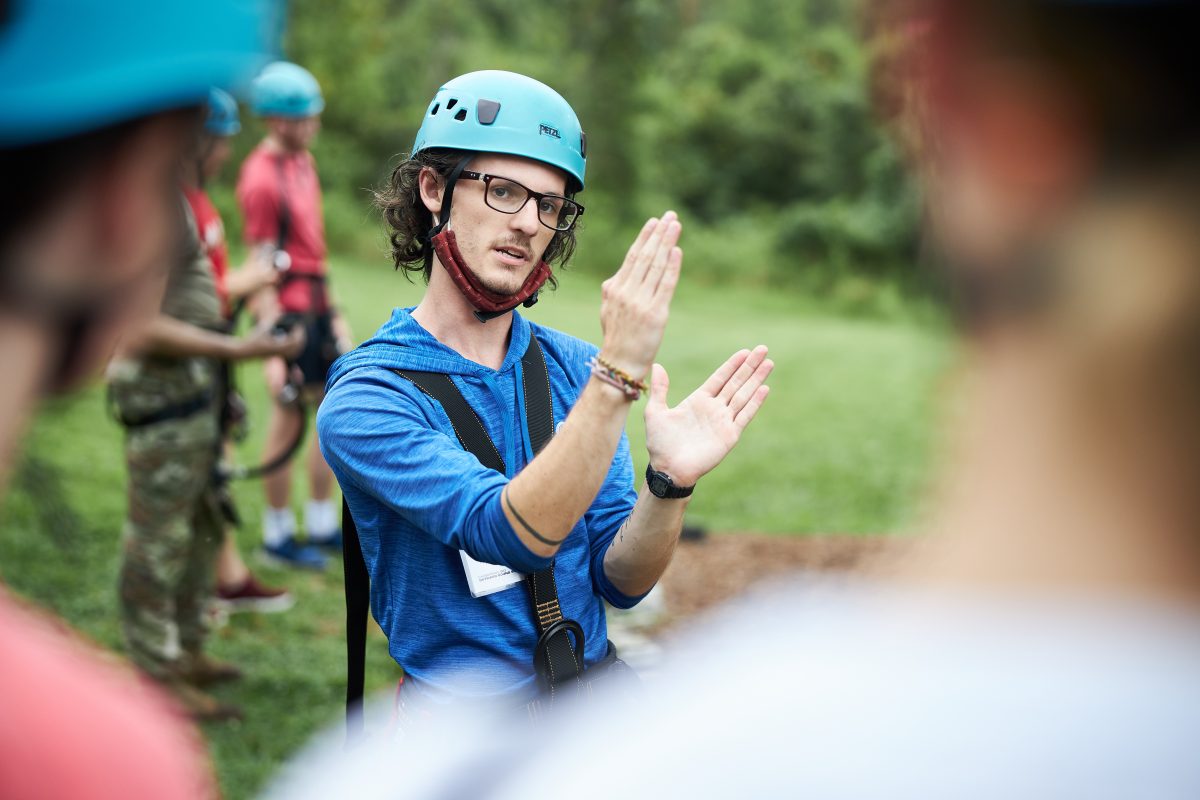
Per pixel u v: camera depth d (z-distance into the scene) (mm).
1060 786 402
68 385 570
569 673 2049
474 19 30922
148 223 537
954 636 428
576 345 2398
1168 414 403
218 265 4535
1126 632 406
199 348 3893
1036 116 403
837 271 27172
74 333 549
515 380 2205
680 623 5297
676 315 18703
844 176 30859
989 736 413
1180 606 405
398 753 581
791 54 34344
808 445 9523
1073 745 404
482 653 2068
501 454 2154
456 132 2154
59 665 593
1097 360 408
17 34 460
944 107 419
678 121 32250
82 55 468
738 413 2182
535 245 2182
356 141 24688
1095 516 412
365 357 2139
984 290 423
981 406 430
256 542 6055
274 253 4973
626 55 28953
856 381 12789
